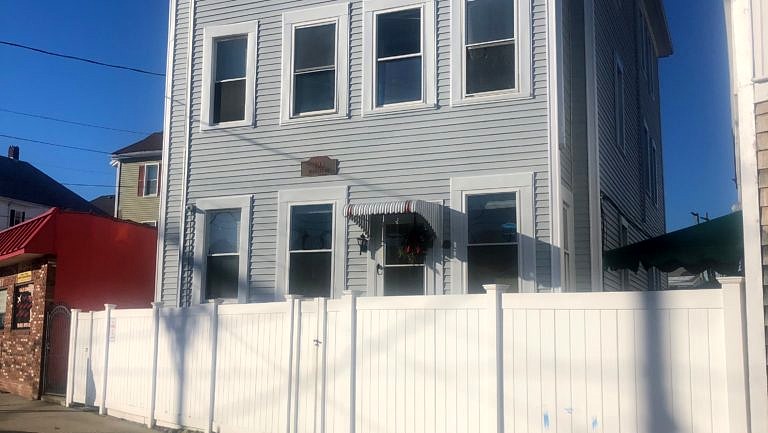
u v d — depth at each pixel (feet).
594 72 41.63
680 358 20.66
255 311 32.55
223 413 33.45
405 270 38.99
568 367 22.62
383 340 27.27
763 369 19.10
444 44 39.70
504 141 37.83
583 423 22.16
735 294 19.77
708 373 20.16
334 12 42.39
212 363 34.27
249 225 42.93
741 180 20.45
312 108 42.68
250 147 43.60
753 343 19.31
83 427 37.52
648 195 60.90
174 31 46.78
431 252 38.34
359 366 27.84
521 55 37.96
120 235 56.24
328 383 28.81
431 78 39.63
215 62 45.62
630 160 53.72
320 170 41.50
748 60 20.72
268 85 43.75
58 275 51.44
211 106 45.14
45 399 47.75
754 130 20.31
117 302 55.31
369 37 41.37
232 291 43.32
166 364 37.01
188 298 43.86
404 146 39.88
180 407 35.70
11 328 55.11
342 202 40.78
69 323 48.49
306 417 29.53
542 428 22.91
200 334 35.22
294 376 30.25
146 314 39.04
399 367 26.68
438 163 38.99
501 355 23.98
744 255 19.92
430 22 40.01
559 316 22.98
